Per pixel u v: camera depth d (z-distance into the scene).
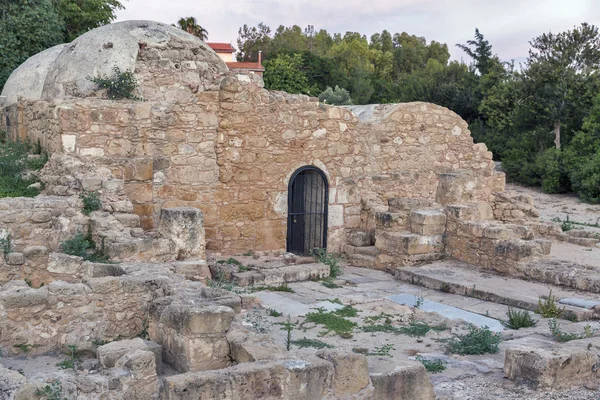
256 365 5.93
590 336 9.40
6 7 24.42
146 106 14.77
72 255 10.81
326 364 6.09
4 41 23.42
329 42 106.62
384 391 6.38
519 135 47.88
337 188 17.56
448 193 19.19
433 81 58.34
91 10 31.28
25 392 5.61
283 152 16.53
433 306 12.06
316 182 17.52
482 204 20.14
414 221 15.60
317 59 56.25
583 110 44.59
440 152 19.83
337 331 9.92
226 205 15.86
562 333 9.67
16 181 13.83
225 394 5.62
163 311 7.63
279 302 11.86
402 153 19.00
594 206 34.81
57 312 8.36
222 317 7.04
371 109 19.61
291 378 5.91
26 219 11.43
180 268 12.12
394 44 116.56
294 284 13.88
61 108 13.87
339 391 6.12
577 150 40.59
